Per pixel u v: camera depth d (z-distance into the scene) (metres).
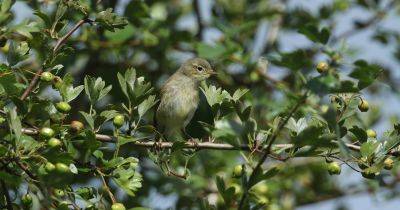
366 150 11.05
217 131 9.90
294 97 10.57
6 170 9.84
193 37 18.06
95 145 10.29
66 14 11.38
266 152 9.80
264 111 14.25
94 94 10.95
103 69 18.47
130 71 11.16
